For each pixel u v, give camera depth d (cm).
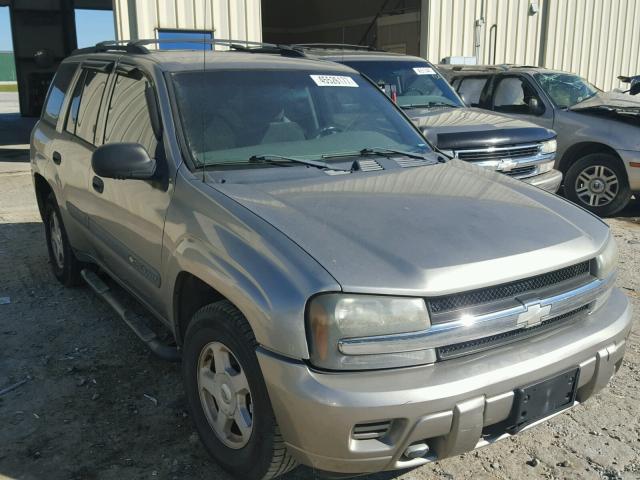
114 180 368
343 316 226
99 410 344
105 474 292
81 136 446
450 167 365
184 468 297
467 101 930
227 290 253
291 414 229
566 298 266
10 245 650
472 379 233
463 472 298
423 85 803
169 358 343
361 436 226
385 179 324
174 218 303
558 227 288
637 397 365
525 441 324
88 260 470
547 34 1525
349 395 220
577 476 296
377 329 229
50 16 2327
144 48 401
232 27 1065
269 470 254
